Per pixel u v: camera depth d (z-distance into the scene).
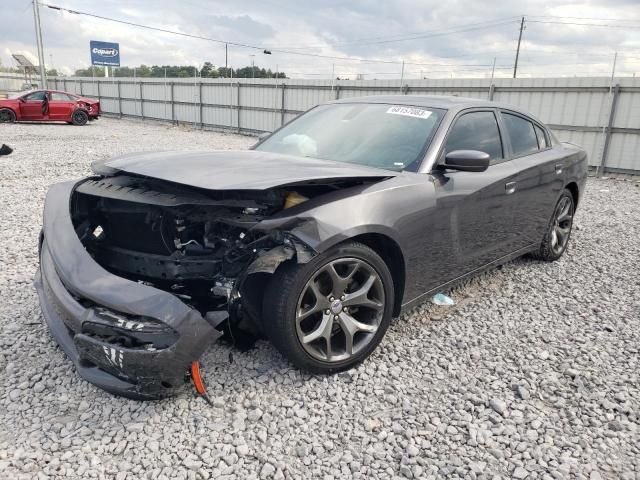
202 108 26.25
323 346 2.93
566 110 12.84
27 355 3.10
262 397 2.76
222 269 2.81
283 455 2.35
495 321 3.87
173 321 2.41
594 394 2.94
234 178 2.69
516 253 4.57
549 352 3.42
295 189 2.88
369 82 17.97
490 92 14.30
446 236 3.47
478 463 2.35
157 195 2.80
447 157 3.32
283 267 2.69
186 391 2.77
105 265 3.14
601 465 2.38
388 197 3.03
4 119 22.14
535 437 2.55
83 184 3.27
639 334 3.74
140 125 27.08
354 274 2.96
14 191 7.97
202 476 2.21
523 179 4.25
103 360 2.47
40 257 3.28
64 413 2.59
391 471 2.29
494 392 2.93
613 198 9.41
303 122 4.30
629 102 11.74
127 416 2.57
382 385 2.94
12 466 2.21
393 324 3.73
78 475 2.18
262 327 2.83
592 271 5.11
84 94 37.25
